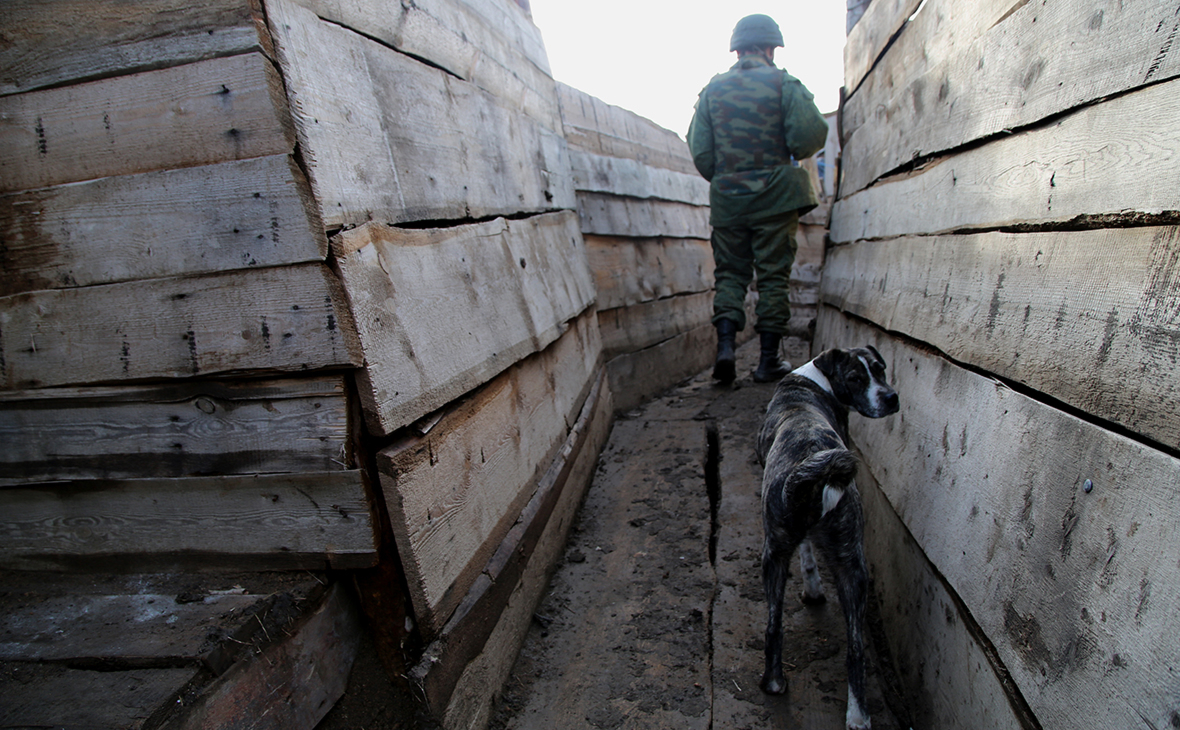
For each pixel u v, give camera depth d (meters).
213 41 1.55
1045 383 1.55
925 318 2.48
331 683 1.80
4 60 1.67
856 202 4.20
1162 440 1.13
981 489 1.84
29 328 1.81
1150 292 1.22
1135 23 1.32
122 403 1.81
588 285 4.59
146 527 1.89
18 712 1.42
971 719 1.73
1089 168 1.45
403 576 1.86
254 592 1.78
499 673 2.41
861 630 2.28
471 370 2.29
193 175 1.63
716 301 5.70
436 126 2.39
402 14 2.28
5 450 1.90
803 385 3.06
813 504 2.25
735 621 2.83
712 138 5.46
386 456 1.75
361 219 1.78
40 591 1.90
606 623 2.85
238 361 1.71
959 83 2.32
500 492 2.56
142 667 1.51
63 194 1.71
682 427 4.92
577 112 5.26
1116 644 1.17
